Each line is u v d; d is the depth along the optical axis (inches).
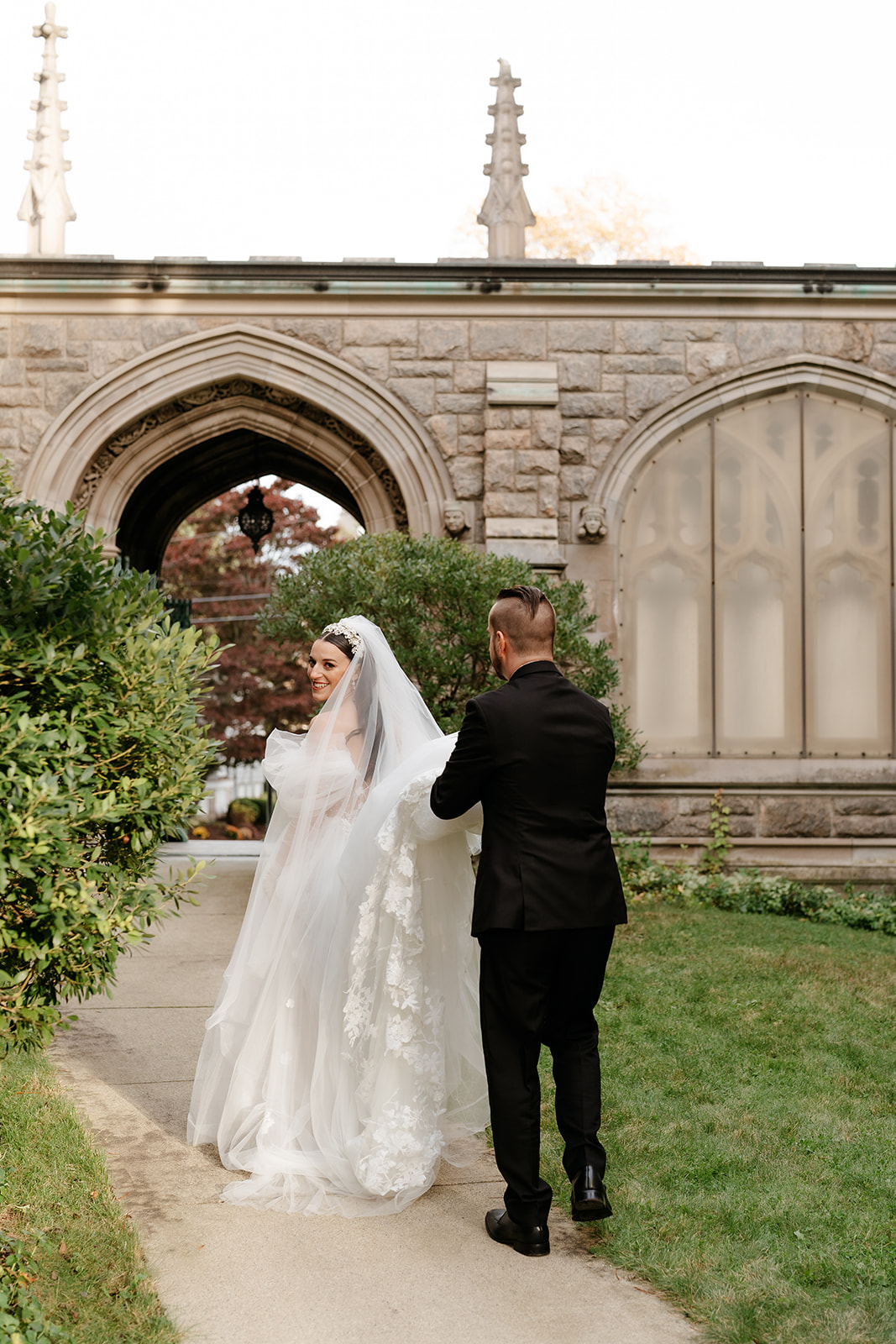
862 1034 186.5
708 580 388.2
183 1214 116.8
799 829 376.5
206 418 392.2
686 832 376.2
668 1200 119.0
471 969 136.9
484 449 380.2
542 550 370.6
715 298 383.6
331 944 128.9
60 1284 96.7
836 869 371.2
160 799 114.8
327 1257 107.7
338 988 127.1
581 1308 98.3
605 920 109.8
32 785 94.6
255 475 505.4
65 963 108.5
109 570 116.7
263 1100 129.0
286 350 379.6
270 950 134.2
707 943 261.9
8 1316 84.2
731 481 390.0
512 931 107.6
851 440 390.9
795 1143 136.7
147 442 389.4
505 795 109.7
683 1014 197.5
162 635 118.7
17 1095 146.4
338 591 304.8
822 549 389.4
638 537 387.9
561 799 109.9
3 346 375.6
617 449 382.6
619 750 348.8
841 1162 130.8
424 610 306.8
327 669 141.7
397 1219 117.4
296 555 802.2
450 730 293.9
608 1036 183.3
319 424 394.6
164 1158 132.3
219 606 762.8
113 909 107.3
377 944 124.2
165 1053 175.5
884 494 390.6
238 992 135.3
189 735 118.8
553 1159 132.5
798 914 331.0
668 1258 105.7
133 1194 121.6
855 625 389.1
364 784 137.8
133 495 438.6
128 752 113.0
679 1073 163.6
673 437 388.8
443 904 127.9
